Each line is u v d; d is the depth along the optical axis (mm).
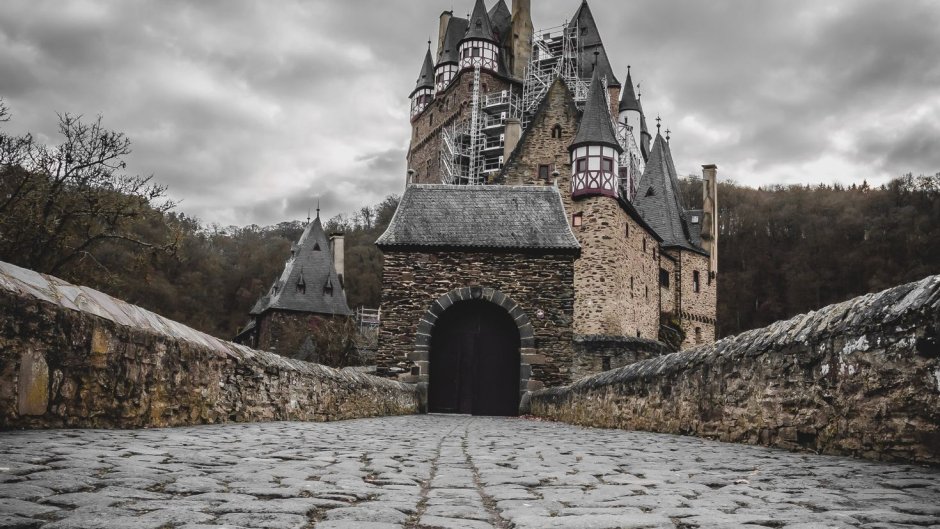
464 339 27469
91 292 7055
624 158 59125
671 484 4730
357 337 56062
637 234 49156
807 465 5617
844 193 108312
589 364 38938
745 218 106188
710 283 62312
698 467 5758
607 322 42594
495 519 3449
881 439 5727
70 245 25844
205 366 8961
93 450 5020
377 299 84812
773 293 98062
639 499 3982
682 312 58469
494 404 27078
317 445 7180
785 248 102312
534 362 26125
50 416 6031
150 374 7559
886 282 88250
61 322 6109
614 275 42969
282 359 11883
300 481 4410
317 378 13227
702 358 9648
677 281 58625
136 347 7273
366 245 95188
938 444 5105
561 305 26469
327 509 3566
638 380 12391
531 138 46312
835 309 6723
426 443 8531
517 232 27484
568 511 3615
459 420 19734
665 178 62188
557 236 27391
